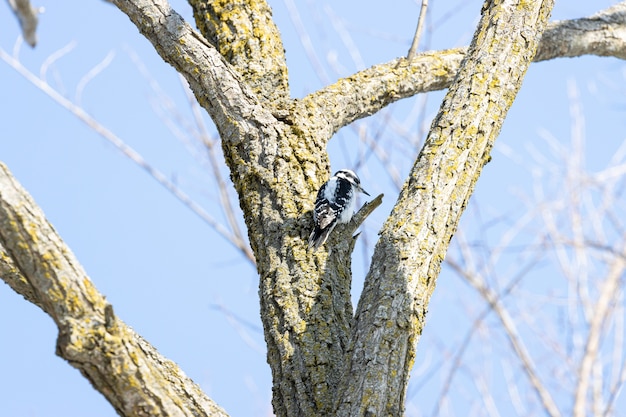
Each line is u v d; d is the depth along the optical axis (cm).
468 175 956
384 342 834
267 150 1098
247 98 1118
